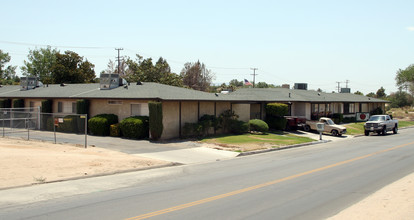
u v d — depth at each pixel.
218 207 9.22
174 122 26.42
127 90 28.88
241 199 10.12
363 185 12.22
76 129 28.36
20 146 19.80
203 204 9.52
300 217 8.42
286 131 36.53
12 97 35.22
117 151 19.88
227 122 30.98
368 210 9.02
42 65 74.19
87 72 58.66
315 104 45.69
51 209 8.98
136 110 26.88
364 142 29.73
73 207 9.18
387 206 9.38
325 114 45.59
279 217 8.39
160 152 20.20
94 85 34.31
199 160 18.34
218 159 18.88
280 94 43.12
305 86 55.34
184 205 9.40
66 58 56.28
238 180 13.03
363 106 59.72
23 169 13.79
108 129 27.00
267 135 31.22
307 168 15.91
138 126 24.92
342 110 53.44
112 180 12.97
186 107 27.55
